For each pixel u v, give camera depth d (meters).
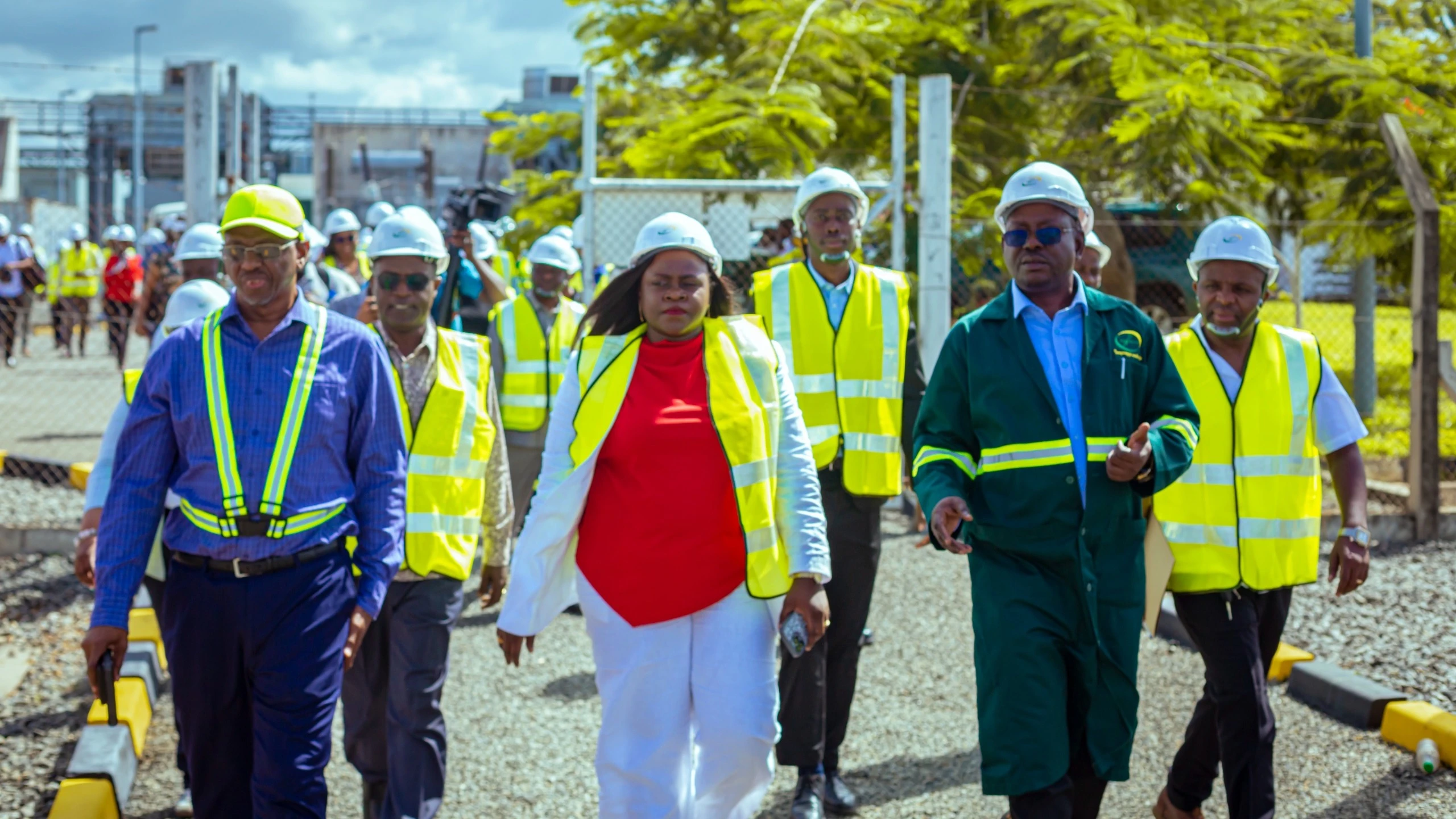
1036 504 3.58
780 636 3.88
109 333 18.61
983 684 3.61
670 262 3.58
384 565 3.66
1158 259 16.19
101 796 4.59
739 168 10.27
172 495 3.59
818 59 11.35
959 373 3.77
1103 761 3.59
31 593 7.70
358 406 3.66
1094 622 3.56
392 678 4.24
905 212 10.85
